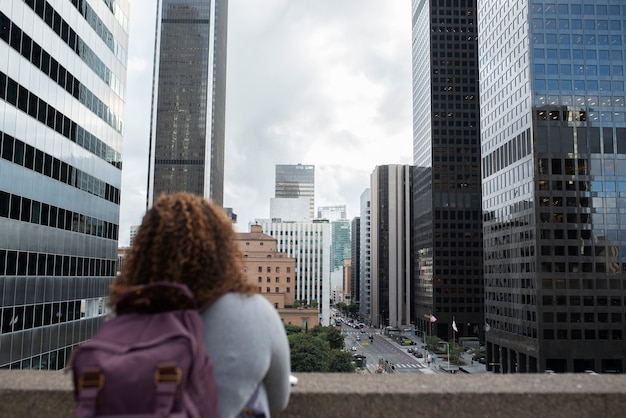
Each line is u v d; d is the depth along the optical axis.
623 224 81.12
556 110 83.50
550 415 2.64
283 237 178.12
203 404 1.43
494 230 99.50
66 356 34.47
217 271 1.69
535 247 81.44
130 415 1.32
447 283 149.12
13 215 27.88
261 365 1.61
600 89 84.06
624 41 84.94
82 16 37.19
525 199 85.69
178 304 1.58
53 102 32.59
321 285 177.50
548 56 84.75
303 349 68.56
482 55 110.06
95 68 39.91
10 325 27.50
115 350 1.42
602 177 82.25
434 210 151.62
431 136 155.38
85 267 38.03
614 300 79.69
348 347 137.25
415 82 184.38
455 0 162.25
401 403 2.62
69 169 35.09
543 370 78.62
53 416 2.66
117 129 45.31
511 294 90.31
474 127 155.38
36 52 30.38
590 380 2.94
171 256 1.64
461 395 2.63
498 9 100.06
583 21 85.50
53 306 32.66
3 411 2.69
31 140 29.83
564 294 80.12
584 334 79.12
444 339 147.38
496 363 97.38
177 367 1.37
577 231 81.12
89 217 38.78
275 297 131.38
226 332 1.60
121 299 1.56
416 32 184.25
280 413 2.61
